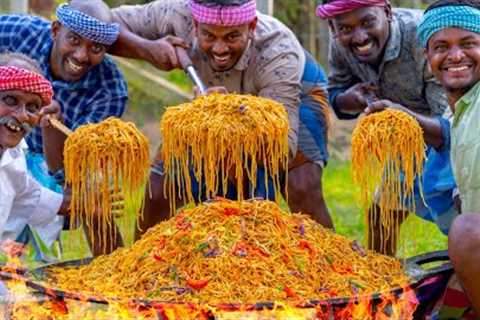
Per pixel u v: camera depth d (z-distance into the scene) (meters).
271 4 7.09
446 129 5.11
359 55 5.68
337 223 8.29
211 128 4.64
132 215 4.94
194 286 4.30
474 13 4.79
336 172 10.86
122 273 4.57
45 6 10.71
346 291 4.36
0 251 5.81
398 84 5.87
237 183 4.78
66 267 4.88
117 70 6.05
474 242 4.47
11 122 4.79
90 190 4.85
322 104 6.07
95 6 5.70
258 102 4.80
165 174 5.18
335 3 5.56
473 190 4.73
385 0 5.62
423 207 5.88
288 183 6.03
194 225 4.62
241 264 4.39
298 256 4.52
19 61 4.91
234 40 5.36
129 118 11.90
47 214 5.42
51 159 5.84
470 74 4.84
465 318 4.91
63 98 5.93
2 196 5.12
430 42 4.91
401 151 4.80
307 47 12.38
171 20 5.82
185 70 5.56
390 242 5.75
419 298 4.82
